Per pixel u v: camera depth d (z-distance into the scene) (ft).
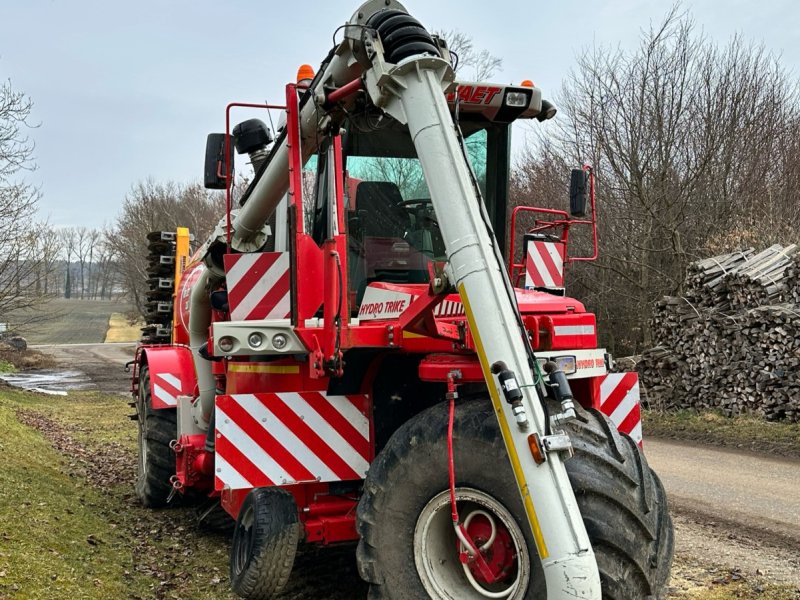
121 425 38.75
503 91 13.26
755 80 53.93
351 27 10.23
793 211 51.03
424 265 13.73
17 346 98.78
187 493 20.02
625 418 14.10
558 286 15.44
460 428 9.71
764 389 33.76
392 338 11.21
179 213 128.47
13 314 58.95
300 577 14.38
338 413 12.70
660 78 50.85
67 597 11.50
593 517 8.45
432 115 9.27
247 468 12.20
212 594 13.19
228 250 14.02
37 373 80.23
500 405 8.34
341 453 12.67
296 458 12.46
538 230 16.06
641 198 49.39
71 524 16.14
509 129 14.39
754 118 54.03
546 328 11.18
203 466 17.76
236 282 13.12
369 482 10.43
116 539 16.14
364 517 10.35
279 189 14.01
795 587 13.87
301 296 11.35
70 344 142.61
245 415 12.24
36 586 11.56
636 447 9.82
